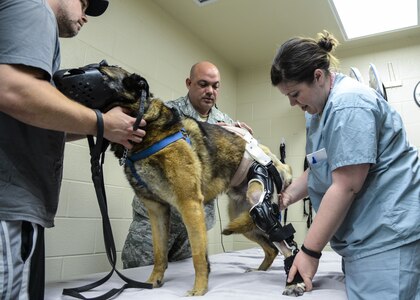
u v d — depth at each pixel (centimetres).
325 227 126
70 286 148
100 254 265
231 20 383
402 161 129
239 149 194
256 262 225
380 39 409
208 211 263
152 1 343
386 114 133
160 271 154
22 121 97
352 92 130
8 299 94
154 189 149
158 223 161
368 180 129
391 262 116
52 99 97
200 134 180
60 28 127
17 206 99
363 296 118
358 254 124
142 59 321
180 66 379
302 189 189
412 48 399
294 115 455
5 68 89
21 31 92
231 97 487
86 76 122
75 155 249
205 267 136
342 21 376
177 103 289
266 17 376
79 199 251
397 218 119
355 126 122
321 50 139
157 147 142
